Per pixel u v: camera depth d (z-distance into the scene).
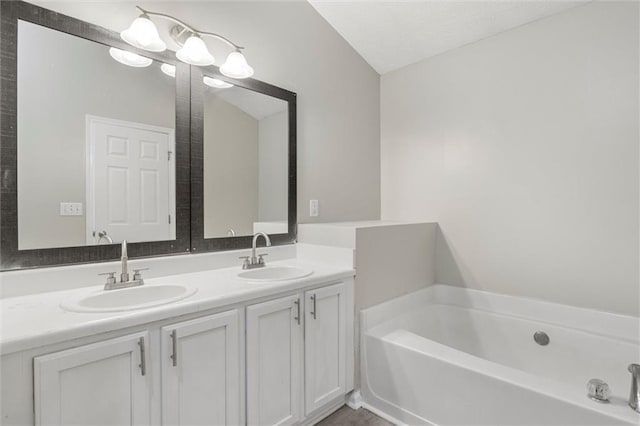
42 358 0.94
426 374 1.67
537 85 2.11
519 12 2.08
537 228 2.12
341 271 1.87
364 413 1.87
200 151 1.85
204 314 1.28
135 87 1.63
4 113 1.29
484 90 2.36
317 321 1.72
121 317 1.07
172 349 1.19
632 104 1.78
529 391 1.34
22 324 1.00
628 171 1.79
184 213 1.79
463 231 2.48
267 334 1.49
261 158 2.13
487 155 2.35
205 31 1.87
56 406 0.96
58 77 1.41
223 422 1.34
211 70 1.91
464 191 2.47
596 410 1.20
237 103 2.02
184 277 1.68
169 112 1.74
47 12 1.39
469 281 2.46
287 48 2.28
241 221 2.02
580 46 1.94
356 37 2.64
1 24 1.28
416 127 2.76
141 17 1.50
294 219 2.30
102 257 1.52
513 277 2.24
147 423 1.13
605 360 1.81
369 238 2.07
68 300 1.24
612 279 1.85
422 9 2.22
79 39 1.47
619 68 1.81
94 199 1.50
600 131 1.88
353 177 2.75
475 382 1.49
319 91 2.49
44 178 1.38
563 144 2.01
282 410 1.55
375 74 2.97
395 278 2.28
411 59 2.73
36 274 1.33
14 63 1.31
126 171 1.60
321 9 2.44
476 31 2.30
